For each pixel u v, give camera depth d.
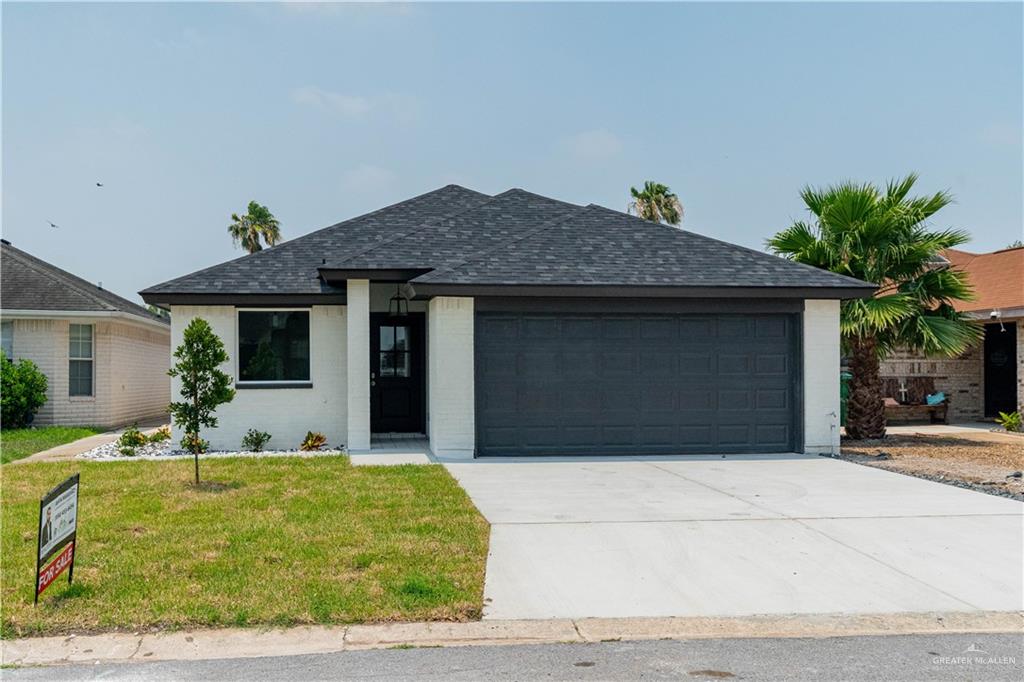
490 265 12.79
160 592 5.70
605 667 4.63
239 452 13.52
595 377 12.88
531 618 5.39
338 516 8.06
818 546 7.20
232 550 6.75
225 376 9.97
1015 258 20.69
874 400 15.56
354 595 5.63
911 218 14.67
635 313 12.95
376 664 4.66
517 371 12.74
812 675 4.52
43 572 5.41
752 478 10.80
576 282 12.34
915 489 9.98
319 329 14.10
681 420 13.05
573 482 10.42
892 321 14.34
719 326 13.16
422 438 14.99
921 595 5.90
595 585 6.08
